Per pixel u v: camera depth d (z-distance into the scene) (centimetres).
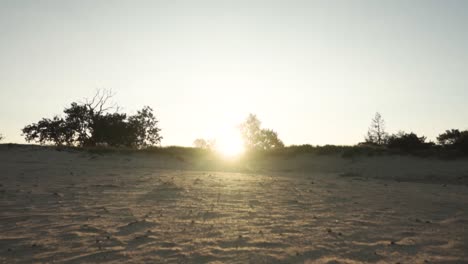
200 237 668
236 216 852
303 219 829
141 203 1005
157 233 693
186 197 1115
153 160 2712
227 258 554
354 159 2769
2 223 764
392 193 1346
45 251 586
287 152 3038
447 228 761
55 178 1517
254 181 1595
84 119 4872
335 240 656
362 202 1098
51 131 4809
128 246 611
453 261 552
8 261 540
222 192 1227
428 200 1174
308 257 563
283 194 1222
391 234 705
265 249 600
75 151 2666
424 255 580
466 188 1706
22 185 1294
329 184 1608
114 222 776
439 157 2627
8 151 2445
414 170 2436
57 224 756
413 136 3159
